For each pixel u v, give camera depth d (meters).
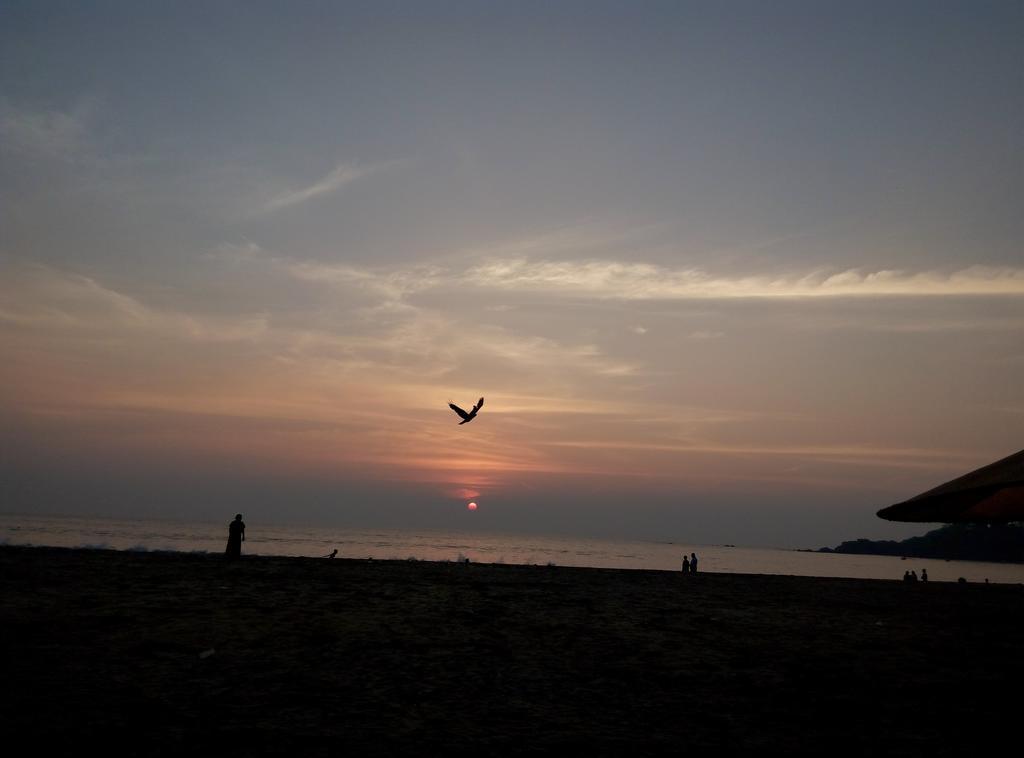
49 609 15.01
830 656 14.45
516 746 7.87
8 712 7.93
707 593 27.80
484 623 16.84
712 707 10.02
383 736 7.95
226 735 7.64
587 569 37.09
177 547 87.44
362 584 23.92
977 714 10.00
